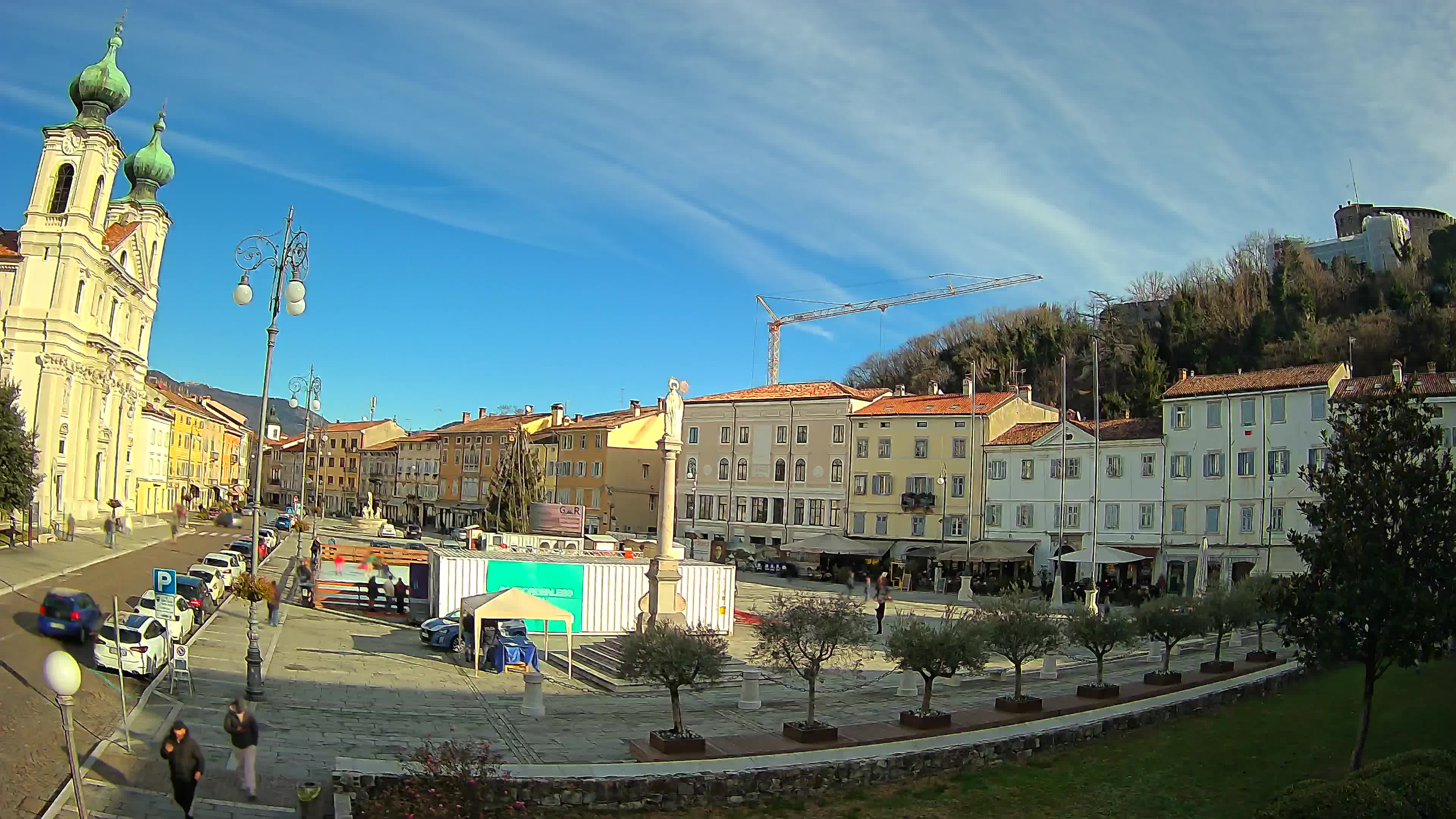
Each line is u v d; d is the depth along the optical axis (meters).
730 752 22.11
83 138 70.00
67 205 69.38
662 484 37.91
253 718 18.16
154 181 90.69
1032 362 115.75
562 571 44.22
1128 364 102.75
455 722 25.12
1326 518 20.44
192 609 37.38
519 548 55.09
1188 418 67.94
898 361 149.75
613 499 104.12
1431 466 19.66
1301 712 27.56
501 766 19.73
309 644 36.34
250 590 33.47
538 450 111.88
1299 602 20.61
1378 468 20.11
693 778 19.69
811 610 24.44
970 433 80.62
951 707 28.66
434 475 137.00
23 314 66.81
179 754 15.85
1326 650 19.97
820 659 24.17
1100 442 72.50
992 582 70.06
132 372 84.94
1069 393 107.50
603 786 19.03
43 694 23.05
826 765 20.86
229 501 134.50
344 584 48.03
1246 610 34.78
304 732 22.80
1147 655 39.84
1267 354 94.00
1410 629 18.86
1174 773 22.00
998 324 135.75
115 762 18.89
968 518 79.50
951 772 22.25
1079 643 30.36
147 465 99.44
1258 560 63.19
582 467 108.69
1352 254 122.31
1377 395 20.92
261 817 16.67
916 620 26.55
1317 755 22.81
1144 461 70.00
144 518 88.12
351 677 30.45
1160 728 26.48
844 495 86.62
